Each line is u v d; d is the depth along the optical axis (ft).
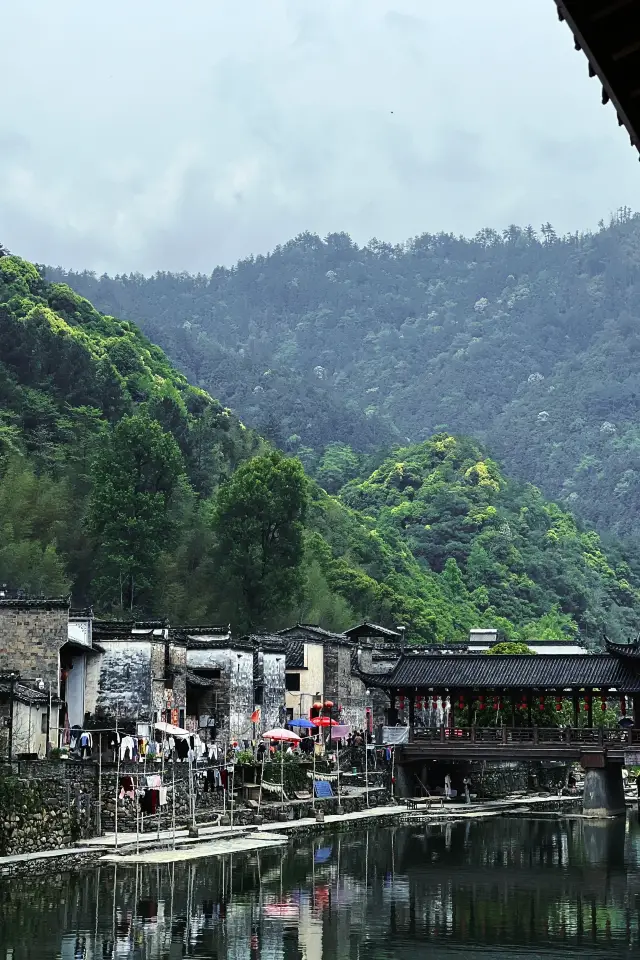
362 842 324.80
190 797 303.07
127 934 200.54
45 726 286.66
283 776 355.97
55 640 299.38
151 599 520.01
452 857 300.40
